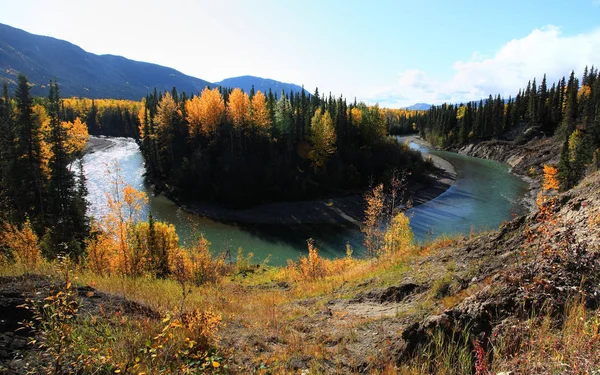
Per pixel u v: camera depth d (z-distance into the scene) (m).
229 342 6.70
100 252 17.81
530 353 3.94
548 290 5.01
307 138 62.69
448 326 5.41
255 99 60.38
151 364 4.52
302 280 17.86
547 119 92.69
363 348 6.28
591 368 3.20
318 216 48.47
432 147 120.62
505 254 9.00
